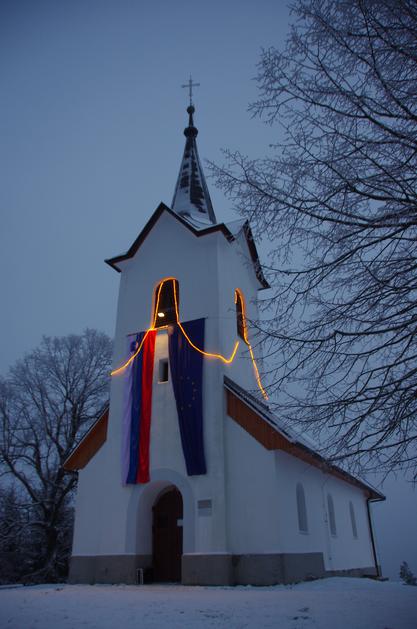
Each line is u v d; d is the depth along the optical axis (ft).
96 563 54.85
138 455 56.39
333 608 27.71
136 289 67.62
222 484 51.26
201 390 55.88
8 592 40.37
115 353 64.90
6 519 91.20
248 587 45.85
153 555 55.72
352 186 24.52
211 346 58.23
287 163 25.91
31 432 99.55
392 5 22.99
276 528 48.60
